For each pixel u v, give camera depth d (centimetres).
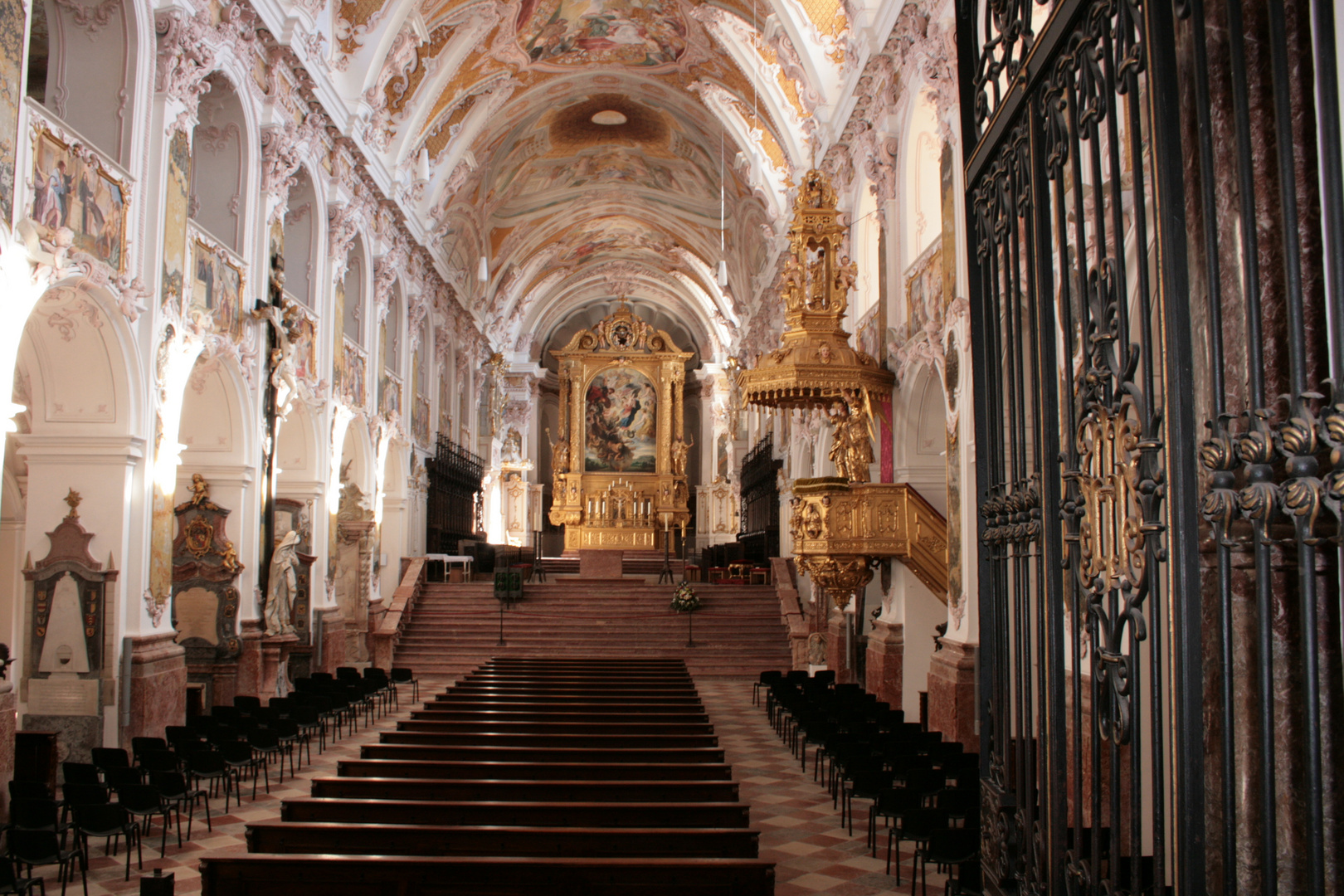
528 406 4678
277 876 582
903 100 1616
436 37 2241
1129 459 313
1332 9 229
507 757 1001
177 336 1321
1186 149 290
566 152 3316
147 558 1245
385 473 2536
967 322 1256
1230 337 275
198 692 1394
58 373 1198
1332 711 243
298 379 1838
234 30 1477
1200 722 264
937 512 1515
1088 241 739
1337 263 224
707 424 4841
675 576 3622
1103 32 327
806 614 2567
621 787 829
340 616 2047
